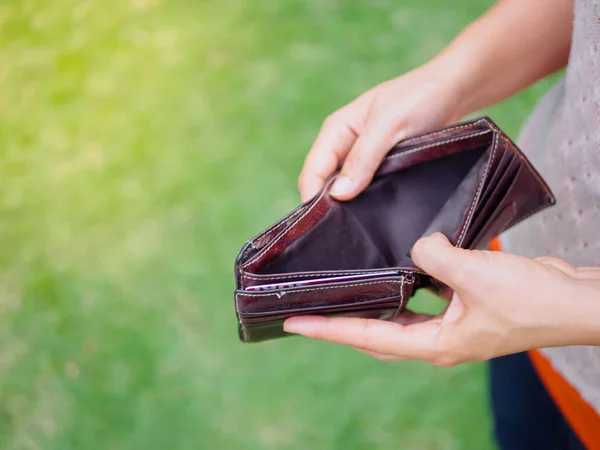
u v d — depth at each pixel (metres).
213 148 2.44
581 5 0.81
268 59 2.65
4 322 2.18
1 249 2.31
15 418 2.03
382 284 0.89
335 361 2.02
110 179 2.42
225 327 2.10
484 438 1.89
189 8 2.86
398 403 1.96
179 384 2.03
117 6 2.92
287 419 1.96
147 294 2.17
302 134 2.44
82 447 1.97
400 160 1.00
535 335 0.79
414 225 1.02
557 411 1.34
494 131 0.92
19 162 2.51
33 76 2.75
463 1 2.69
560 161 1.00
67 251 2.28
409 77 1.04
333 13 2.74
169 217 2.30
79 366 2.08
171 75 2.66
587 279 0.79
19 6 2.99
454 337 0.87
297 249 0.93
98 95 2.65
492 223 1.01
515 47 1.01
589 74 0.85
